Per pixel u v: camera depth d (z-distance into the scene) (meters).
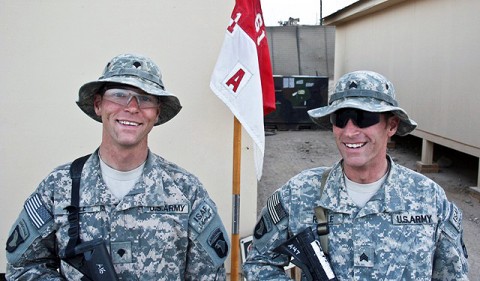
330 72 14.17
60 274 1.71
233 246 3.08
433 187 1.72
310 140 10.23
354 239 1.66
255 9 3.02
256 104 2.95
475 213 5.30
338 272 1.66
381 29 9.87
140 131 1.66
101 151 1.72
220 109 3.49
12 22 3.31
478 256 4.16
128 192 1.69
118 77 1.63
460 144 6.41
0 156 3.43
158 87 1.70
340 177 1.72
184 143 3.50
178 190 1.75
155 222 1.69
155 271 1.68
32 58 3.36
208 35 3.41
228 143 3.52
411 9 8.19
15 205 3.48
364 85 1.67
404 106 8.49
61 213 1.66
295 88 11.50
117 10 3.36
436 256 1.70
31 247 1.65
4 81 3.36
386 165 1.73
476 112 5.99
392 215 1.67
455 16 6.55
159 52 3.41
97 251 1.60
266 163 7.96
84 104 1.82
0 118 3.39
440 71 7.00
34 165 3.46
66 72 3.39
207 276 1.79
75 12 3.34
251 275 1.81
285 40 14.05
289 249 1.70
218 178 3.55
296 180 1.82
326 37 14.02
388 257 1.63
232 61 2.97
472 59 6.09
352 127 1.62
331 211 1.70
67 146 3.46
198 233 1.76
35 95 3.39
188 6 3.38
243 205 3.60
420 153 8.77
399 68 8.80
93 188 1.68
